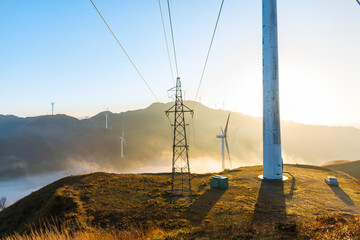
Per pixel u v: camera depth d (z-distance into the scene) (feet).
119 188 150.82
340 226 45.91
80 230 87.92
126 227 91.15
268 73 164.66
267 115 166.40
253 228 57.62
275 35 163.94
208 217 95.71
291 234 46.91
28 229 113.09
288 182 158.92
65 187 158.92
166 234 64.59
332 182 149.38
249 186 149.18
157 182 166.09
